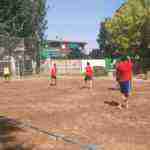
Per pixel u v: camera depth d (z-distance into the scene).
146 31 57.50
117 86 26.98
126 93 15.26
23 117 13.03
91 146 8.41
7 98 19.91
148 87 25.98
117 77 15.31
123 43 60.09
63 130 10.57
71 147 8.61
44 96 20.64
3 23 53.16
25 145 8.87
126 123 11.61
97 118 12.60
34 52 57.19
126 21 59.47
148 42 57.47
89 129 10.72
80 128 10.87
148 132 10.20
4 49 52.81
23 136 9.83
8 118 12.62
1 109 15.29
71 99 18.67
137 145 8.75
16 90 25.25
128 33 59.69
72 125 11.36
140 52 58.97
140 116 12.84
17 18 55.19
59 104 16.67
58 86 28.45
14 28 54.81
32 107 15.80
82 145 8.60
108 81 34.66
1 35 53.09
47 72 58.59
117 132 10.26
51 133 9.97
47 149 8.49
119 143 8.94
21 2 54.41
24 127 10.98
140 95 19.86
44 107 15.71
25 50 55.53
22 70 53.25
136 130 10.50
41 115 13.43
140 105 15.68
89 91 23.20
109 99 18.06
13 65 52.62
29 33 57.75
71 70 62.62
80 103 16.86
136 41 58.66
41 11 58.66
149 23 57.16
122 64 15.19
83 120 12.24
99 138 9.49
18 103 17.45
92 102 17.09
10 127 11.04
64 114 13.59
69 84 30.58
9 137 9.73
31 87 27.89
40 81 35.91
